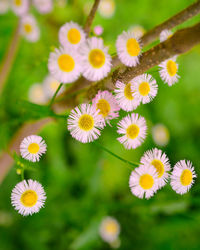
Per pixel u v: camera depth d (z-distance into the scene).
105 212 0.68
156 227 0.70
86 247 0.68
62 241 0.66
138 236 0.71
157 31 0.36
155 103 0.76
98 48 0.32
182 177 0.35
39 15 0.70
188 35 0.31
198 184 0.52
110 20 0.72
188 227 0.68
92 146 0.71
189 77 0.78
